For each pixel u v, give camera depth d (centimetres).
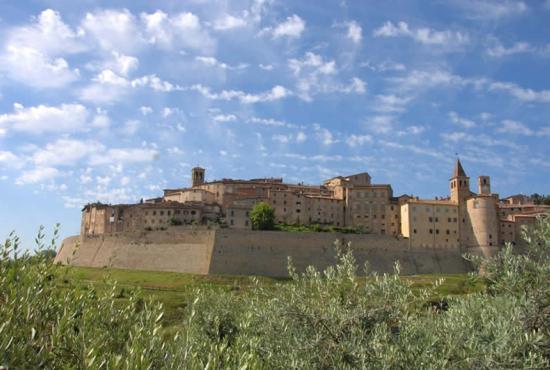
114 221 16712
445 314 2167
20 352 1351
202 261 12938
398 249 14300
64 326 1503
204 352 1686
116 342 1625
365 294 2064
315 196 17688
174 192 19388
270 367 1784
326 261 13325
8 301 1559
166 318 3494
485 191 16400
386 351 1728
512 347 1689
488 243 14700
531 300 1884
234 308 2802
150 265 13300
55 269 1925
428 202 15138
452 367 1705
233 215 15912
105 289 1930
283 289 2177
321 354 1858
